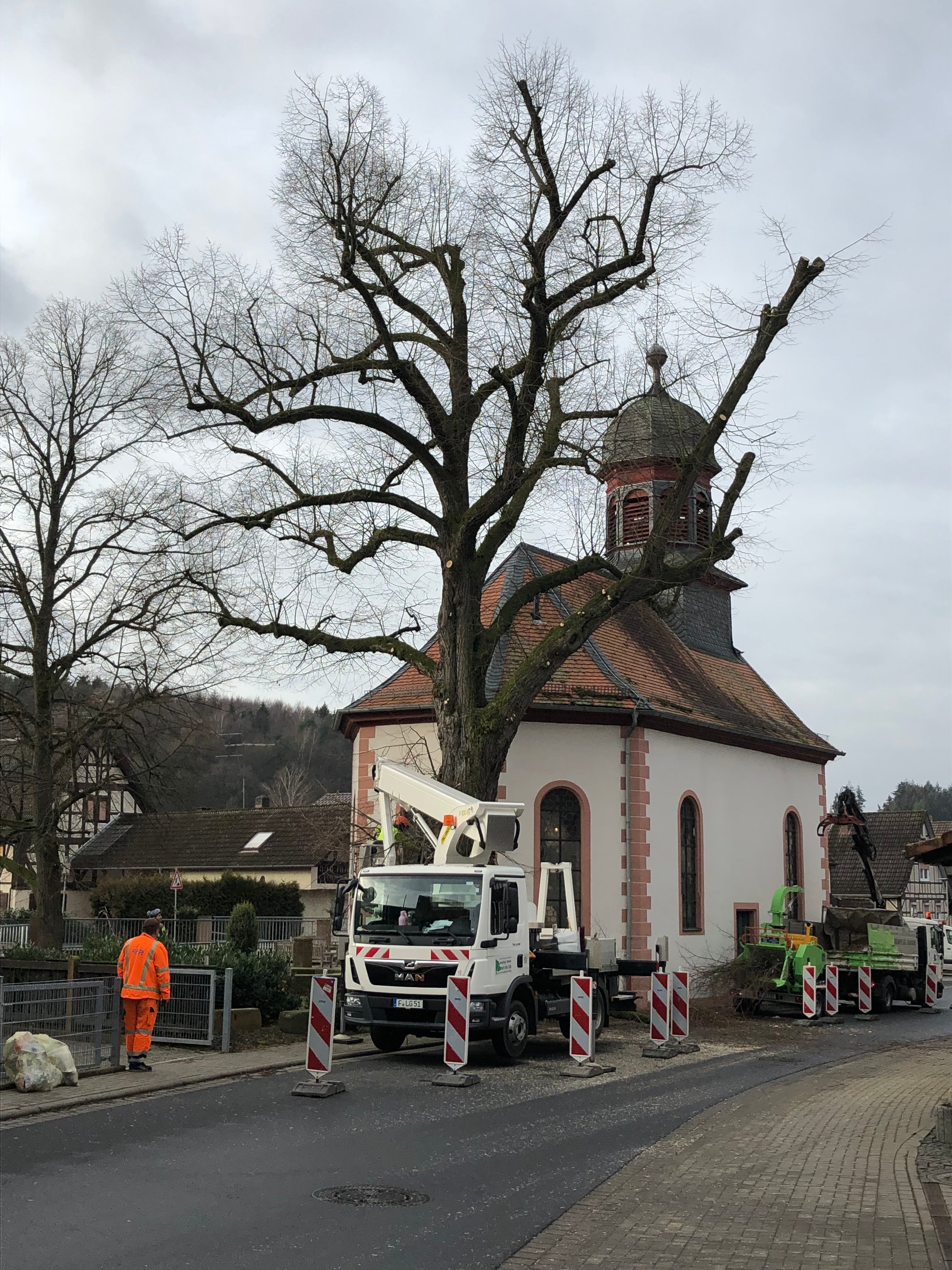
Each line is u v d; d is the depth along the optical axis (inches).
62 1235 289.1
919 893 2581.2
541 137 791.1
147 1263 269.3
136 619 1088.8
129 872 2111.2
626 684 1047.0
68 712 1135.0
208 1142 404.5
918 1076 641.6
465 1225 311.0
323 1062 521.3
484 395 836.0
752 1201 343.9
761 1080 610.2
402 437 811.4
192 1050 642.2
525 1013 682.2
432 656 1098.1
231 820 2165.4
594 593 1241.4
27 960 719.7
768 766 1270.9
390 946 639.8
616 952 946.1
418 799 720.3
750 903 1191.6
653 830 1028.5
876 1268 277.0
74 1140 402.9
